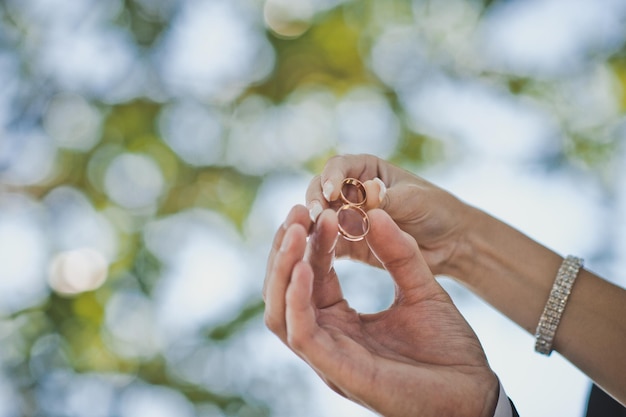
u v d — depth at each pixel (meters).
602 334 0.81
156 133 1.67
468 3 1.69
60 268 1.60
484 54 1.69
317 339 0.67
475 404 0.70
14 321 1.58
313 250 0.73
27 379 1.57
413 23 1.70
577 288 0.82
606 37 1.65
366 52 1.69
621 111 1.64
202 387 1.55
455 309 0.75
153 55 1.69
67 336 1.59
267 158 1.69
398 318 0.75
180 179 1.67
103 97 1.68
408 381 0.68
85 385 1.57
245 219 1.64
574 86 1.66
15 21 1.69
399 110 1.67
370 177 0.86
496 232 0.87
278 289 0.67
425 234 0.87
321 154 1.68
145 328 1.59
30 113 1.67
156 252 1.62
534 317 0.84
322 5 1.69
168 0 1.69
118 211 1.65
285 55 1.69
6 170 1.64
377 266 0.87
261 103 1.70
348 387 0.68
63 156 1.66
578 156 1.62
